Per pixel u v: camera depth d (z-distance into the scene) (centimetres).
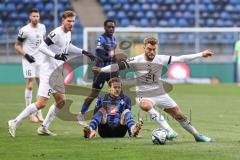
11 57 8544
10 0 9531
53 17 9350
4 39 8575
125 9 9962
